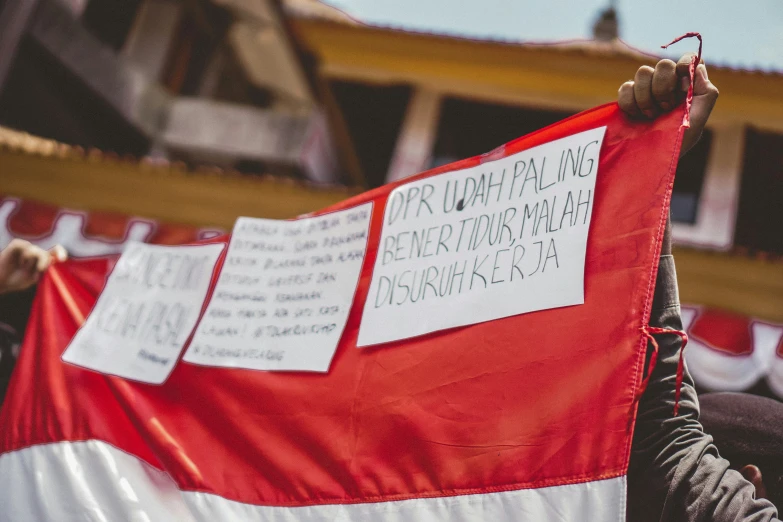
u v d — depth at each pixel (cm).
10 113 916
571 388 165
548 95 855
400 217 216
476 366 181
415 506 174
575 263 177
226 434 209
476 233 199
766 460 210
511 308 183
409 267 206
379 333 200
